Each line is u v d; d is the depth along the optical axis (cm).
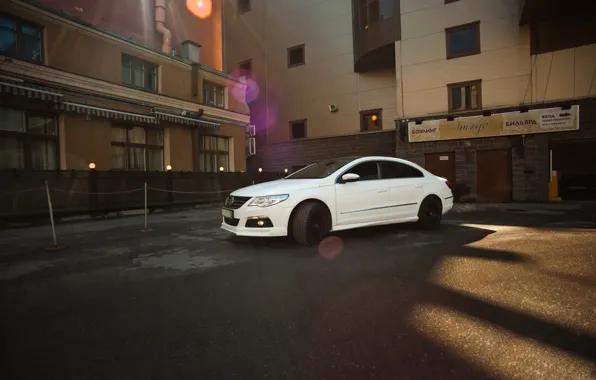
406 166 685
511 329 256
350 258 478
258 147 2156
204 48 1875
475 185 1402
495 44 1377
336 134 1892
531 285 347
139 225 852
